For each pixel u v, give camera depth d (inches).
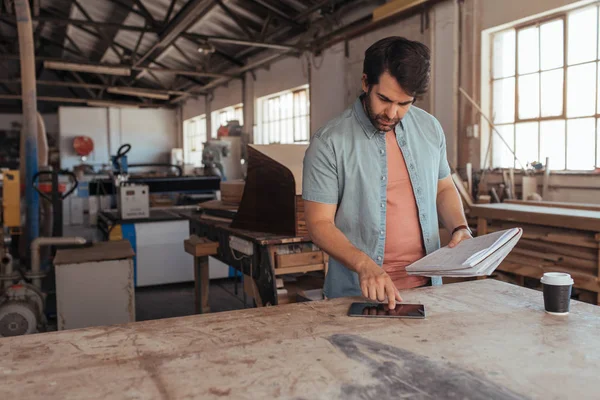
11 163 648.4
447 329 48.9
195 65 504.7
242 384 37.2
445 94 234.4
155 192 254.4
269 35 377.7
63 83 506.3
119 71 391.9
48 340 46.5
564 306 53.1
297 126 389.7
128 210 203.2
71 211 362.9
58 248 142.0
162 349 44.1
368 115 60.6
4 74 657.0
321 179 63.0
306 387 36.7
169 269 206.2
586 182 180.2
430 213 67.1
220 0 327.9
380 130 60.4
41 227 184.4
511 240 56.2
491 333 47.6
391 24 267.3
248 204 117.1
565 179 186.9
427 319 52.0
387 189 65.2
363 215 64.6
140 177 263.7
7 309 129.6
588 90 183.8
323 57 335.3
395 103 55.7
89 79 652.7
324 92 337.1
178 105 666.2
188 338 46.8
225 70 485.7
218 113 551.2
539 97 201.5
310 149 64.3
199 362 41.2
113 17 446.0
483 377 38.2
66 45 565.9
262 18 362.6
